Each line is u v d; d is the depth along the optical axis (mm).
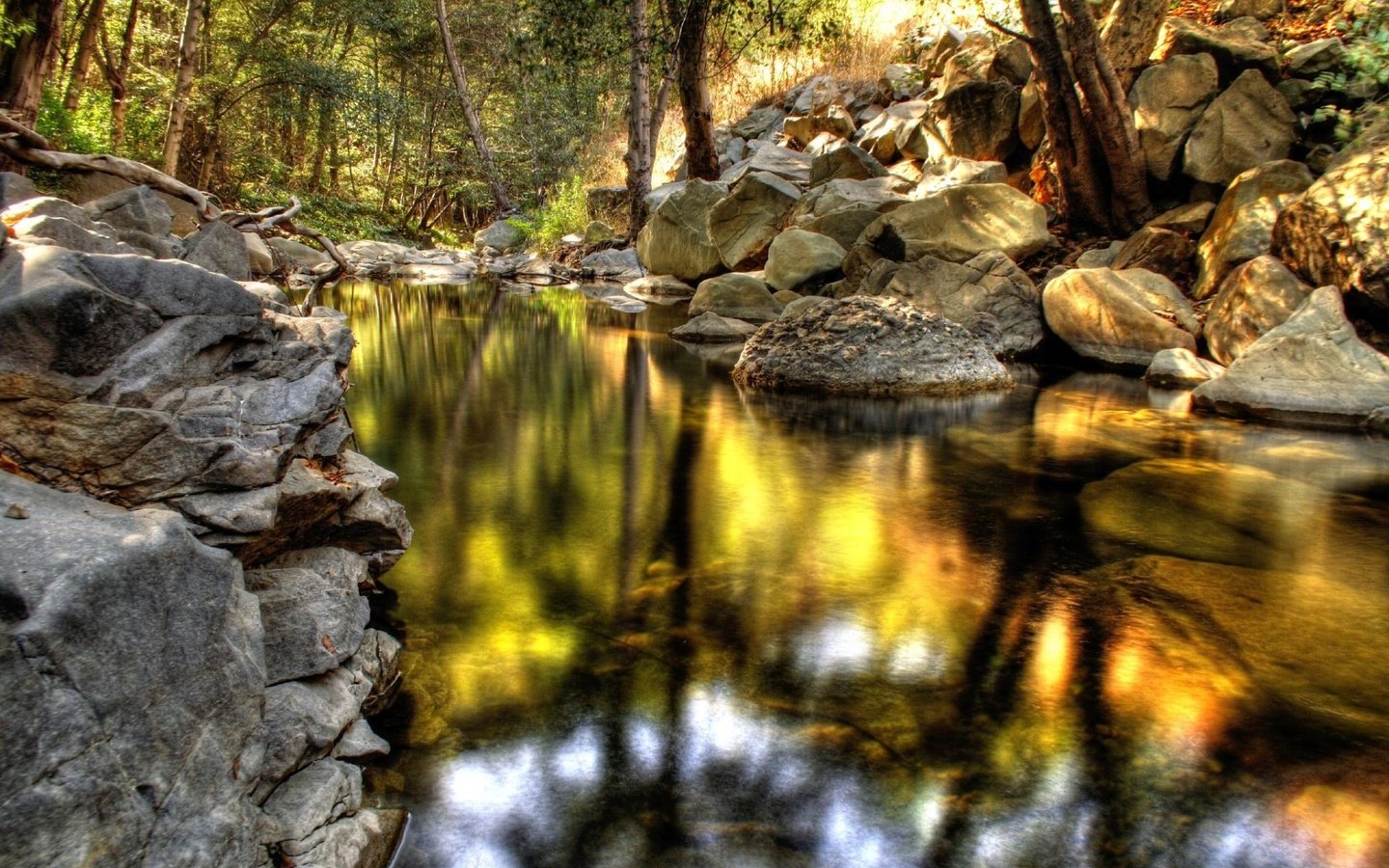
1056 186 12023
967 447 5988
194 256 3811
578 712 2600
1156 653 3072
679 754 2416
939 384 7711
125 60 16172
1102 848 2109
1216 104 10281
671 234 15438
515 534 4133
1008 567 3854
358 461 3492
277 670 2217
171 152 13992
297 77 18766
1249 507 4707
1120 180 10477
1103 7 12664
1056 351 9508
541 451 5730
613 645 3021
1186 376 7941
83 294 1937
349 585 2824
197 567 1698
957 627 3250
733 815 2182
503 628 3125
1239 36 10938
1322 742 2559
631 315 13117
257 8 20016
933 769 2389
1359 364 6707
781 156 16594
